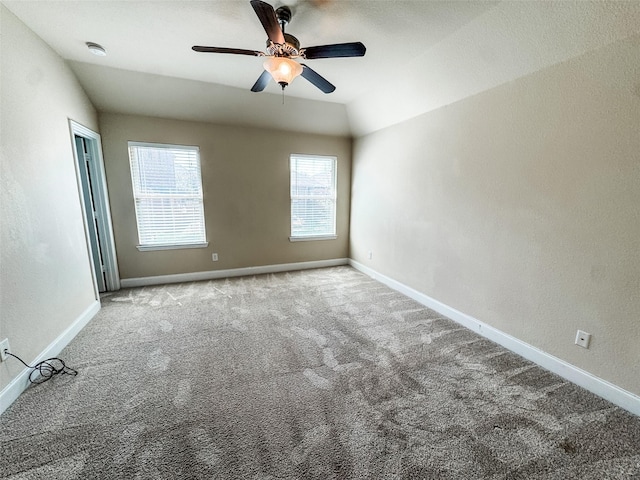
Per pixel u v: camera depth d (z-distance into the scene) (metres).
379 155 3.94
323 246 4.82
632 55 1.47
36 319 1.99
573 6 1.56
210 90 3.36
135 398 1.71
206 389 1.80
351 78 3.04
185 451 1.35
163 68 2.89
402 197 3.50
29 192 2.00
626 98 1.52
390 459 1.32
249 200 4.20
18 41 1.99
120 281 3.70
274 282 4.01
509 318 2.29
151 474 1.24
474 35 2.07
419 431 1.48
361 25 2.10
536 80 1.95
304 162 4.51
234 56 2.63
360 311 3.03
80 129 2.90
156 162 3.66
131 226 3.64
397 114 3.42
